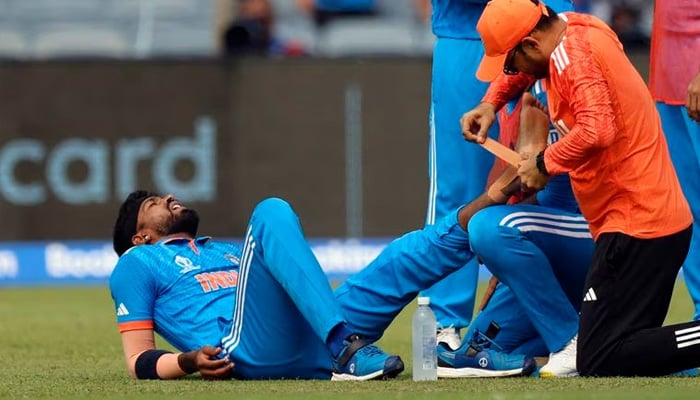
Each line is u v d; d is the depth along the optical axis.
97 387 20.05
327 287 19.47
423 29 63.47
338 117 48.75
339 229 49.00
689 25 24.61
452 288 25.56
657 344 19.62
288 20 64.19
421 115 48.62
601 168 19.78
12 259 49.69
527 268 20.38
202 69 48.88
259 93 48.91
